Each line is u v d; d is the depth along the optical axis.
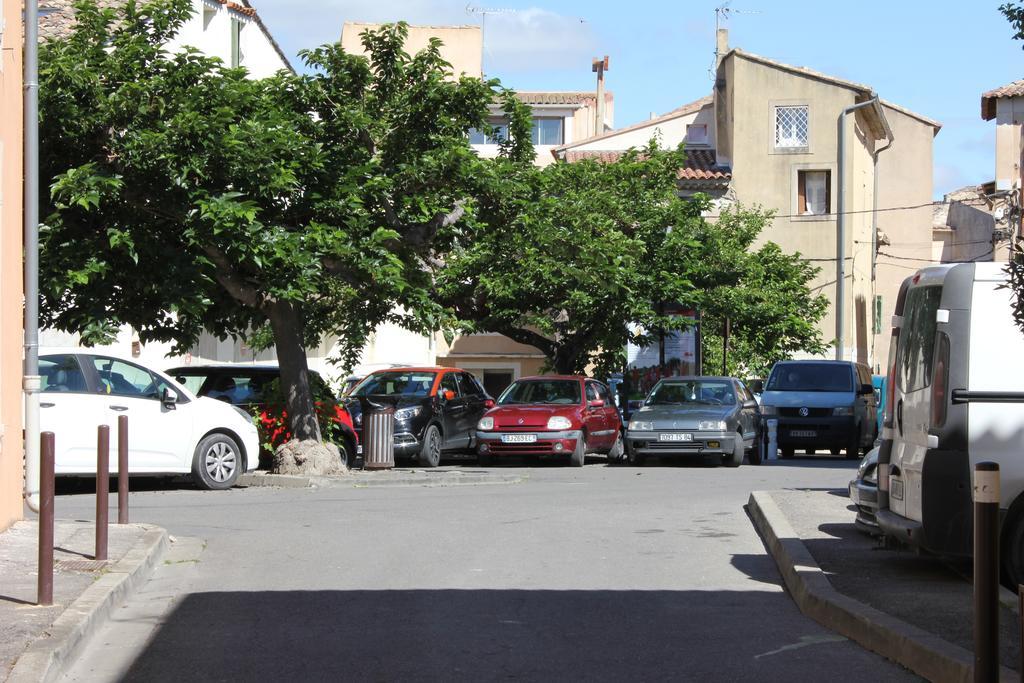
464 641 7.95
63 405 16.23
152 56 17.78
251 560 11.15
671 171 33.16
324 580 10.14
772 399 28.81
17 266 12.62
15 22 12.79
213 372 21.23
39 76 16.69
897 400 10.20
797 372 29.50
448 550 11.72
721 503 15.91
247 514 14.44
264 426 20.06
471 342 49.62
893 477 10.12
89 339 17.23
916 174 56.72
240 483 18.94
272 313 19.67
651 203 31.83
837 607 8.34
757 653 7.67
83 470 16.34
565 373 31.80
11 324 12.25
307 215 18.78
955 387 9.15
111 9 18.27
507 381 49.72
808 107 45.28
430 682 6.93
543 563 11.01
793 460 27.84
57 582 9.09
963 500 9.08
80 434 16.30
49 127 16.72
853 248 45.81
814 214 45.28
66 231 17.36
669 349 32.62
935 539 9.16
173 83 17.67
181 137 16.81
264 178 17.44
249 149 17.27
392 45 19.45
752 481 19.61
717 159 47.09
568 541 12.34
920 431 9.48
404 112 19.28
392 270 18.05
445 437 24.66
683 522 13.89
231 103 17.83
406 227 19.73
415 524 13.58
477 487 18.53
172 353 19.92
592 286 28.47
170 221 18.05
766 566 10.99
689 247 31.19
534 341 32.19
